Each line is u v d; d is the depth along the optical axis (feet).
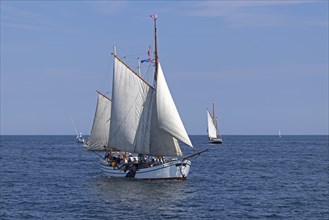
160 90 250.57
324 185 259.80
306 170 345.72
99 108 313.12
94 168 368.27
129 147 267.80
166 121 249.34
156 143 257.14
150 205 196.24
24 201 207.10
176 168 258.57
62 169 359.46
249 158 482.69
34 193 229.45
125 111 268.41
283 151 630.74
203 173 322.55
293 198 214.90
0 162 427.74
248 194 225.97
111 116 274.16
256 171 338.75
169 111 249.75
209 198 213.25
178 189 237.04
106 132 313.12
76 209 188.75
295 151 630.74
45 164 408.05
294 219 172.55
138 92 264.52
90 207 192.44
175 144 255.09
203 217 175.22
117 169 274.77
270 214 180.45
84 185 255.70
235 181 275.39
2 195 223.71
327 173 323.98
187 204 198.70
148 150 261.24
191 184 256.73
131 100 266.77
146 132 262.26
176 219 171.83
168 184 251.39
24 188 247.29
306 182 272.92
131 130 266.98
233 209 189.37
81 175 310.45
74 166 387.96
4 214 180.45
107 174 283.18
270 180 282.15
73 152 615.57
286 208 191.62
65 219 171.63
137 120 265.13
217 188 244.42
